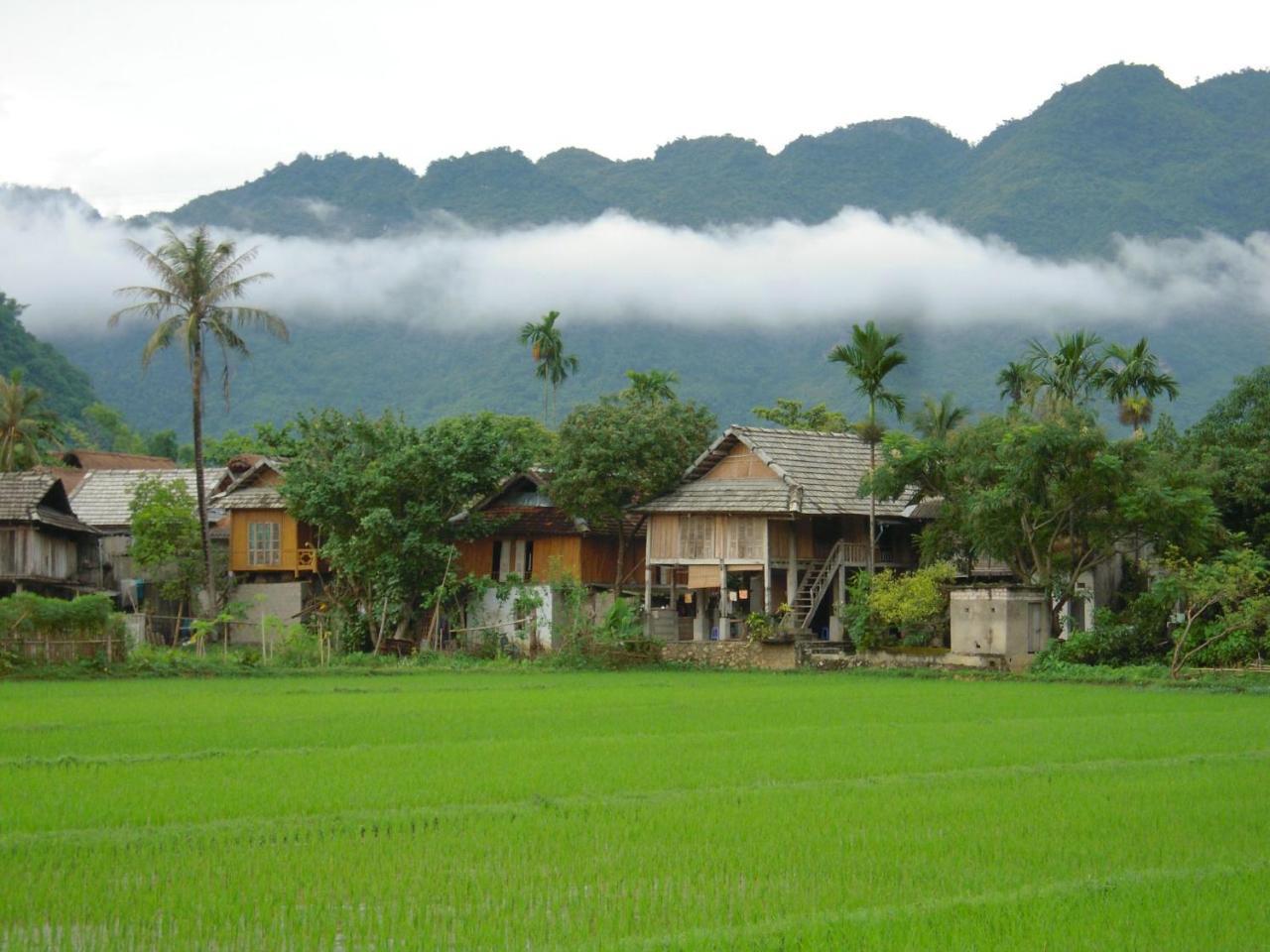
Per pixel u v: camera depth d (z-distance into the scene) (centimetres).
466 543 7450
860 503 6938
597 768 2617
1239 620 5138
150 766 2612
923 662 5900
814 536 7050
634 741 3070
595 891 1695
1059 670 5472
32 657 5353
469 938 1500
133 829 2002
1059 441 5581
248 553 7962
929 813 2156
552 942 1491
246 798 2241
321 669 5891
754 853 1888
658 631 6894
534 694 4581
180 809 2145
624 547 7331
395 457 6988
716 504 6806
